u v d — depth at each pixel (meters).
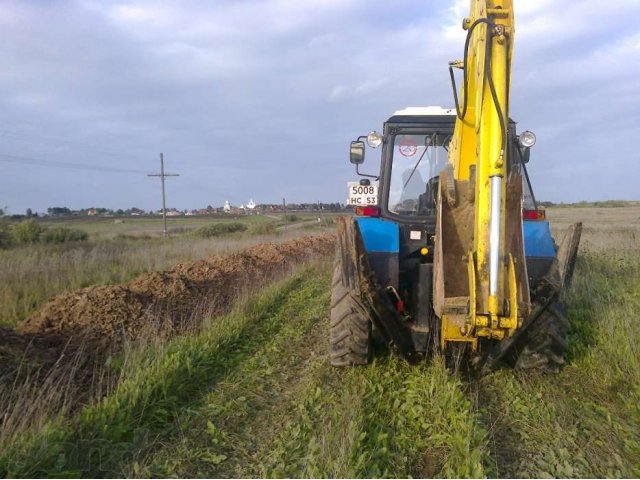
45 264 12.55
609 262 10.44
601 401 4.67
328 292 10.41
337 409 4.36
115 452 3.92
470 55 4.50
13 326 7.42
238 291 9.34
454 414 4.09
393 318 4.90
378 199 6.20
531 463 3.64
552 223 32.94
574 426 4.12
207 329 6.85
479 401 4.68
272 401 4.90
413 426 4.21
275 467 3.66
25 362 5.09
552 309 5.13
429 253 5.71
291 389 5.16
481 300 3.78
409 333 5.04
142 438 4.16
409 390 4.69
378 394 4.80
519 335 4.74
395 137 6.20
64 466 3.70
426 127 6.13
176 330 7.00
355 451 3.63
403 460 3.69
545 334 5.11
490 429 4.12
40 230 25.78
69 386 4.64
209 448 4.00
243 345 6.66
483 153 3.76
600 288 7.44
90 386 5.07
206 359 5.84
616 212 56.44
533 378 5.18
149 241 25.83
